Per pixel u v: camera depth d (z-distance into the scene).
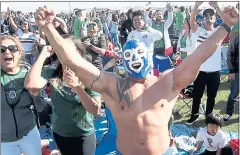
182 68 2.81
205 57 2.74
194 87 6.36
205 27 6.36
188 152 5.32
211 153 4.87
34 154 3.55
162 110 2.77
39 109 3.48
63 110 3.45
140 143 2.75
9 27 10.66
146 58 2.76
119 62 8.76
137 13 6.94
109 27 15.91
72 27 13.45
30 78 3.23
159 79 2.84
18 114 3.41
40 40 5.76
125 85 2.81
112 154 5.15
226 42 10.34
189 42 7.74
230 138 5.65
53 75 3.42
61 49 2.67
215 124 4.71
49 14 2.61
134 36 6.86
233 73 6.25
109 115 5.46
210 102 6.33
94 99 3.33
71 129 3.50
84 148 3.58
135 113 2.75
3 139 3.42
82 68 2.74
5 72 3.36
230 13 2.71
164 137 2.78
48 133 5.72
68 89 3.40
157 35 6.83
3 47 3.27
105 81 2.82
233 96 6.43
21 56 3.45
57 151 4.94
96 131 6.05
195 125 6.49
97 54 6.39
